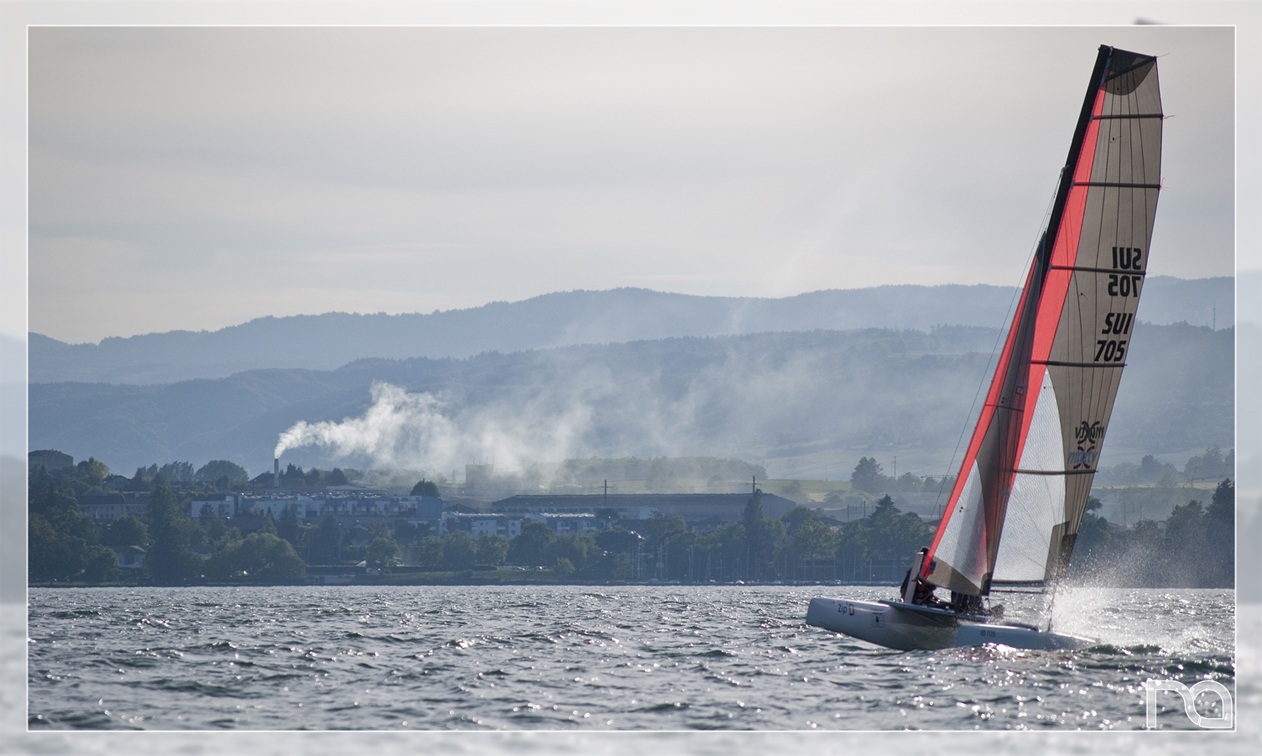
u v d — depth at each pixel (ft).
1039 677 394.52
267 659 513.45
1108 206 410.93
